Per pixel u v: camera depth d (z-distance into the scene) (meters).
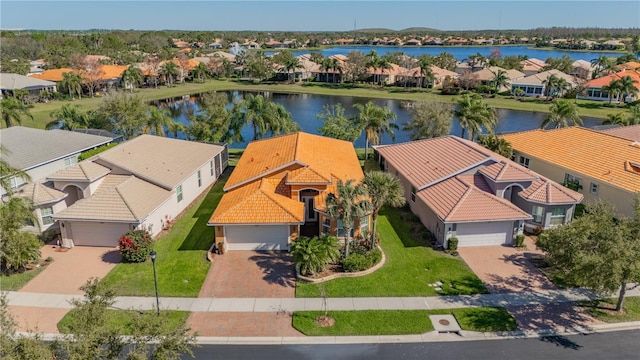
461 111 50.91
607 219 21.34
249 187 32.47
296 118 86.19
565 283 25.42
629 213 32.78
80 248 29.84
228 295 24.28
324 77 141.00
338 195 26.73
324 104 103.62
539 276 26.31
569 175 38.66
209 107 52.97
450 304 23.55
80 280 25.88
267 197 29.52
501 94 113.38
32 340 14.76
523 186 32.12
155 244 30.17
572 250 21.50
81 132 49.22
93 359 14.98
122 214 28.97
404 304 23.52
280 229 28.77
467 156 35.28
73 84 99.25
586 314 22.75
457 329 21.52
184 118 85.31
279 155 35.62
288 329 21.56
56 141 41.97
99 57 140.00
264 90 125.31
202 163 39.75
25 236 26.27
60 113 56.47
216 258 28.23
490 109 53.84
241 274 26.38
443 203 30.70
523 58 157.50
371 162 49.12
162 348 15.81
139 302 23.61
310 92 120.19
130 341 16.39
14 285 25.27
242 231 28.80
